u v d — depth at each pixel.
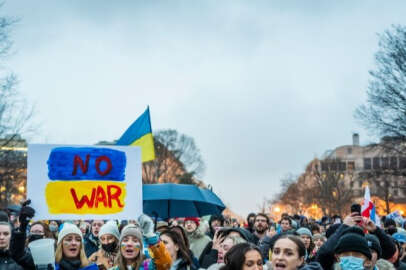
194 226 10.12
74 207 6.55
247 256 5.07
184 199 9.53
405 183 35.44
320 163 65.19
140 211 6.70
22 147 29.09
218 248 7.64
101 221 9.27
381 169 33.78
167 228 7.51
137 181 6.75
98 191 6.64
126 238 6.41
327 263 5.97
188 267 7.14
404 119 29.83
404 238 8.67
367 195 6.60
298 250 5.27
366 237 5.96
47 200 6.50
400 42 29.30
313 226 12.68
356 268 5.27
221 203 10.38
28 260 6.17
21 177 30.28
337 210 54.72
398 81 29.52
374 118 30.53
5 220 7.30
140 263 6.39
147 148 9.06
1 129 26.03
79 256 6.57
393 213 13.16
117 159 6.74
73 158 6.64
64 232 6.54
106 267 7.42
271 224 11.88
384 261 6.36
